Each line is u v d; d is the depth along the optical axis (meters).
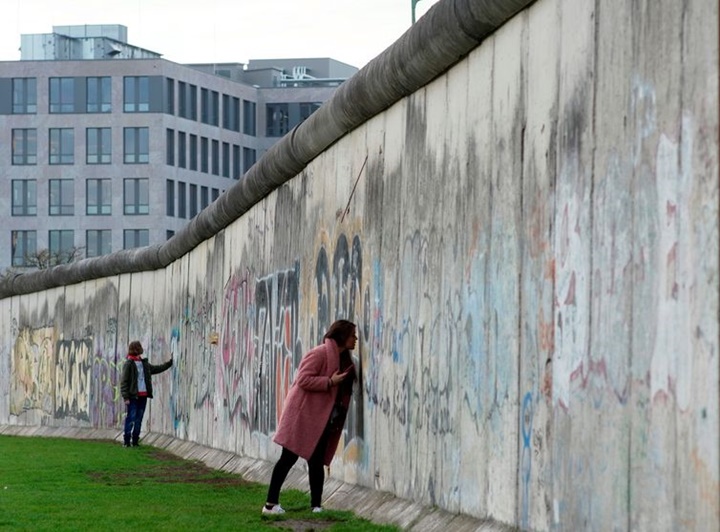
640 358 7.35
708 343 6.56
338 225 14.62
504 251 9.64
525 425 9.17
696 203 6.72
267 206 18.61
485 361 9.98
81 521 12.35
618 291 7.67
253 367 19.22
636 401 7.39
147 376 25.38
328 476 14.39
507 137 9.63
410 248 11.94
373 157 13.27
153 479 17.48
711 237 6.56
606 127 7.89
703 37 6.68
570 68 8.47
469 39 10.23
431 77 11.36
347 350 13.02
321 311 15.33
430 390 11.26
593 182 8.07
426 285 11.46
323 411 12.57
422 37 10.98
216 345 22.17
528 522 9.08
